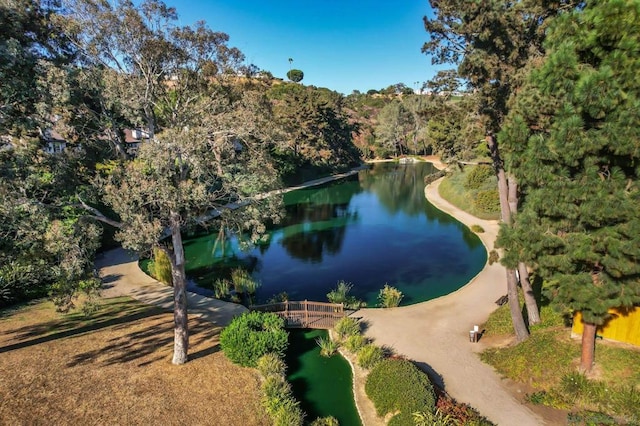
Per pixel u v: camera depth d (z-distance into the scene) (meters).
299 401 12.53
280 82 136.25
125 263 25.84
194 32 12.30
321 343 15.65
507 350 14.16
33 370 12.30
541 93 9.57
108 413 10.63
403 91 149.00
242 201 12.50
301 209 47.12
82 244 11.27
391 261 27.95
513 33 12.66
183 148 10.49
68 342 14.44
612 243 8.55
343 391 13.21
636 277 9.17
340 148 83.19
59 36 11.61
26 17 10.99
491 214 38.91
